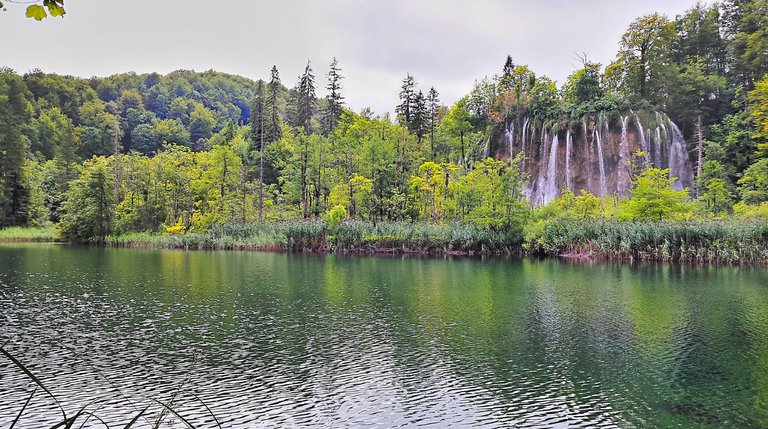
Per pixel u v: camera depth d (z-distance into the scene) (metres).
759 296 22.11
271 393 10.83
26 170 70.81
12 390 10.84
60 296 21.28
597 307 19.70
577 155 65.25
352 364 12.75
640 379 11.84
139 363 12.64
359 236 45.28
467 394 10.91
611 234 39.00
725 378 11.90
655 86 69.88
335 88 85.94
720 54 74.94
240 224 54.00
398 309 19.16
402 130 63.41
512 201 43.06
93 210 57.53
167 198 65.88
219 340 14.73
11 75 108.06
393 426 9.36
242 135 101.25
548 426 9.41
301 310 18.88
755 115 48.06
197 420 9.52
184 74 188.62
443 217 51.50
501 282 26.23
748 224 35.47
